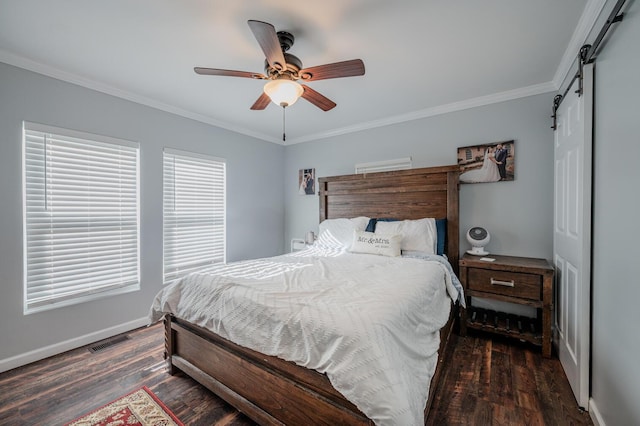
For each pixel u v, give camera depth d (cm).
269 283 169
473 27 169
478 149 280
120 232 264
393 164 334
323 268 209
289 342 127
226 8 152
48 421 151
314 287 161
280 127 374
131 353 224
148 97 275
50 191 224
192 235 325
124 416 154
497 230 273
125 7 152
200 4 149
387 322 115
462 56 202
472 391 173
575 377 168
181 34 176
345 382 106
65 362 211
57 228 227
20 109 208
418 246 269
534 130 254
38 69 213
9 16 158
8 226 204
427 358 135
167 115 298
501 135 269
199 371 173
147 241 283
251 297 149
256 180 404
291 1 146
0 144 200
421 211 299
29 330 212
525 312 261
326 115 326
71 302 234
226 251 363
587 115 154
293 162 440
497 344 236
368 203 334
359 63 161
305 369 124
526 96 257
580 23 163
